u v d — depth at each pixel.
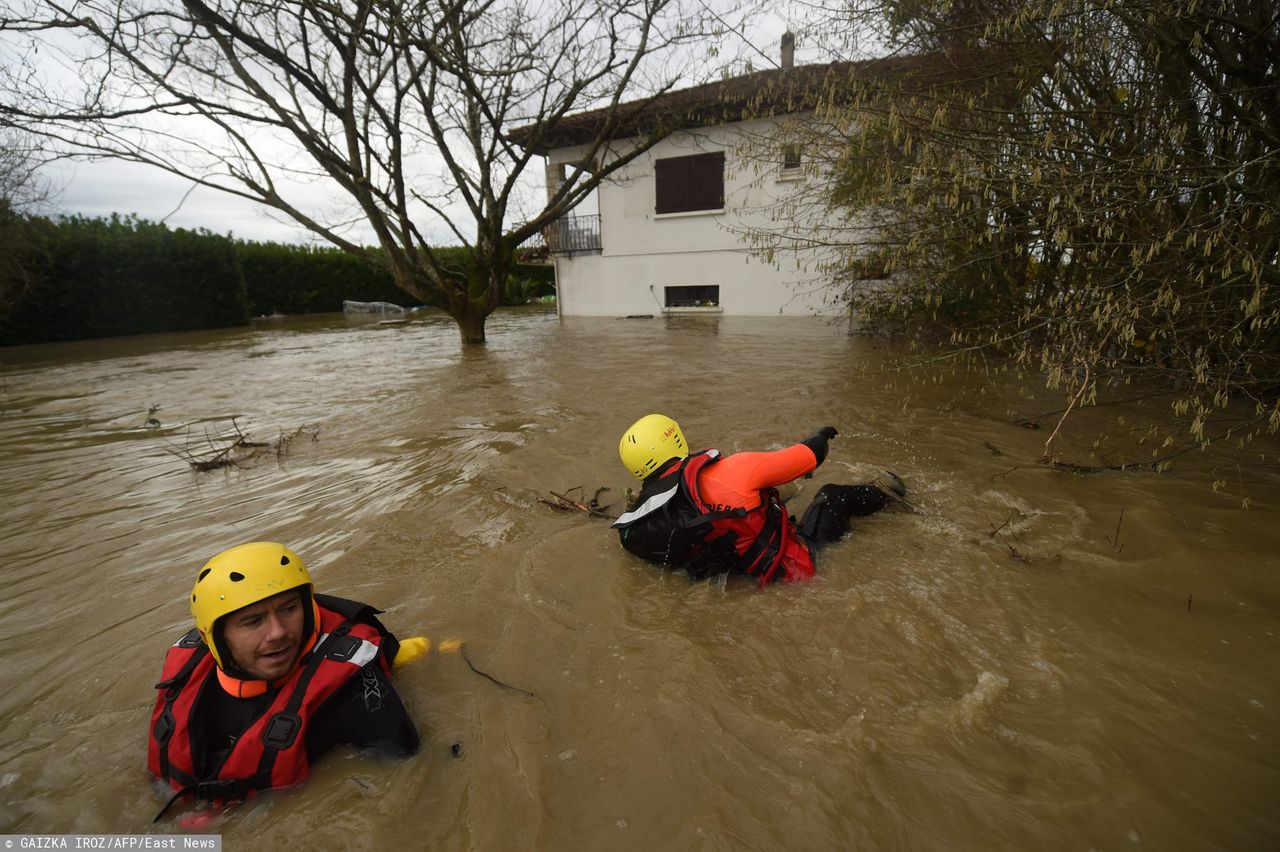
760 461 2.93
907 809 1.73
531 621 2.75
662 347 11.10
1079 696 2.13
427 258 11.93
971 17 5.22
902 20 5.41
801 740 1.98
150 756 1.90
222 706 1.92
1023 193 4.09
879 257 6.45
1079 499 3.76
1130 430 5.06
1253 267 3.08
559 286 19.70
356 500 4.34
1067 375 4.03
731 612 2.74
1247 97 4.03
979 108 4.34
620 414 6.23
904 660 2.36
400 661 2.44
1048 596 2.75
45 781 1.98
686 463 3.02
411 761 1.99
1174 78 4.30
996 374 7.46
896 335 10.52
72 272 18.31
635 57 10.73
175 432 6.62
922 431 5.30
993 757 1.89
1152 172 3.56
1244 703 2.06
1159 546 3.12
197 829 1.78
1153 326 4.11
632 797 1.82
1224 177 3.18
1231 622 2.50
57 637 2.83
